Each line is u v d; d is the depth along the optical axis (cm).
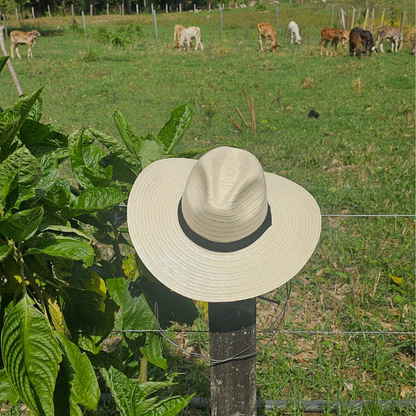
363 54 2097
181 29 2631
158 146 234
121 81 1644
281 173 742
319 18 3541
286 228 193
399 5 3225
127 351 248
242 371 215
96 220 234
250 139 942
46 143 204
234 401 219
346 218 598
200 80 1625
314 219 200
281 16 3925
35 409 175
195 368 361
